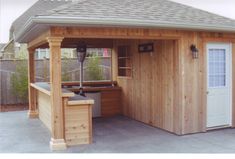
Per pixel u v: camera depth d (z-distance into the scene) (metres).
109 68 12.93
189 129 7.52
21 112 11.36
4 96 12.33
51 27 6.12
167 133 7.65
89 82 11.20
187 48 7.43
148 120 8.78
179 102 7.39
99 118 10.05
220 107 8.12
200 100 7.67
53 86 6.26
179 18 7.29
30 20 5.84
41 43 7.82
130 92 9.94
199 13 8.41
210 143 6.66
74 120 6.59
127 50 10.05
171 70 7.62
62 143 6.29
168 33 7.19
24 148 6.42
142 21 6.40
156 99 8.32
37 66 12.54
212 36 7.78
